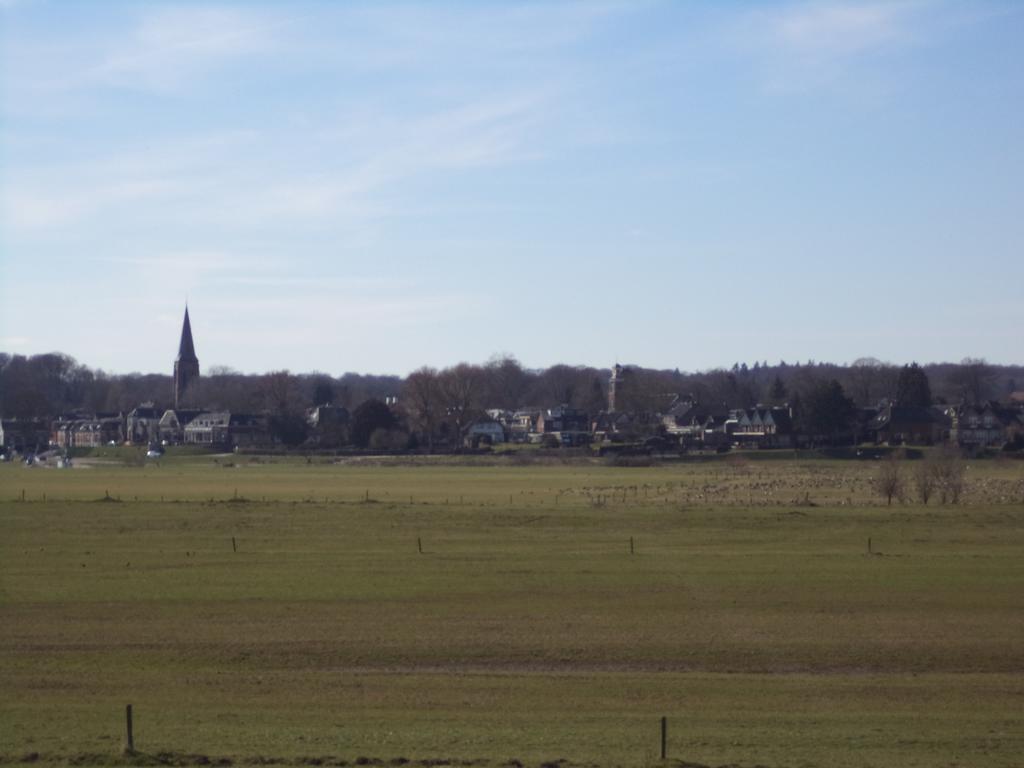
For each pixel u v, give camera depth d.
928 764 37.84
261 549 87.38
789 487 153.38
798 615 63.91
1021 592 70.06
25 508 113.75
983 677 51.50
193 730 42.03
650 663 54.25
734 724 43.19
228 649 56.38
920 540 91.44
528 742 40.16
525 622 62.19
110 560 82.12
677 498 133.88
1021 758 38.66
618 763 37.12
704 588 71.38
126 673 51.81
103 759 37.72
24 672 51.81
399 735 41.25
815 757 38.50
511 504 123.25
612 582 73.25
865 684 50.06
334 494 143.38
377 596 68.88
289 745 39.72
